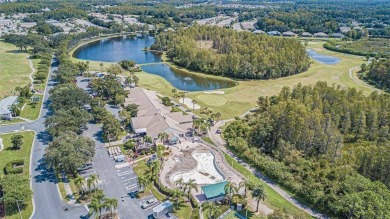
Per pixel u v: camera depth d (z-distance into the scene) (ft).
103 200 307.37
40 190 342.44
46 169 382.63
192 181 335.26
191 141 456.04
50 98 557.74
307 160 390.01
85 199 330.34
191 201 330.13
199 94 654.94
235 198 332.39
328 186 337.72
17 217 302.66
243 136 462.19
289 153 406.62
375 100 504.84
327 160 383.86
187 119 506.89
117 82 632.38
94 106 536.83
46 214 307.58
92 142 395.14
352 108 481.05
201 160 409.49
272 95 650.02
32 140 453.58
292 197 341.82
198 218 304.91
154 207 315.17
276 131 443.73
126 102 574.97
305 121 428.56
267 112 495.41
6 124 503.20
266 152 434.30
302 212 312.29
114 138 458.09
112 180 362.94
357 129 472.03
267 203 329.93
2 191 326.24
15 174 357.82
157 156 409.28
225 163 400.88
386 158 347.15
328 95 538.47
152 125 477.36
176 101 610.24
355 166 369.50
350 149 409.69
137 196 336.49
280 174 365.61
